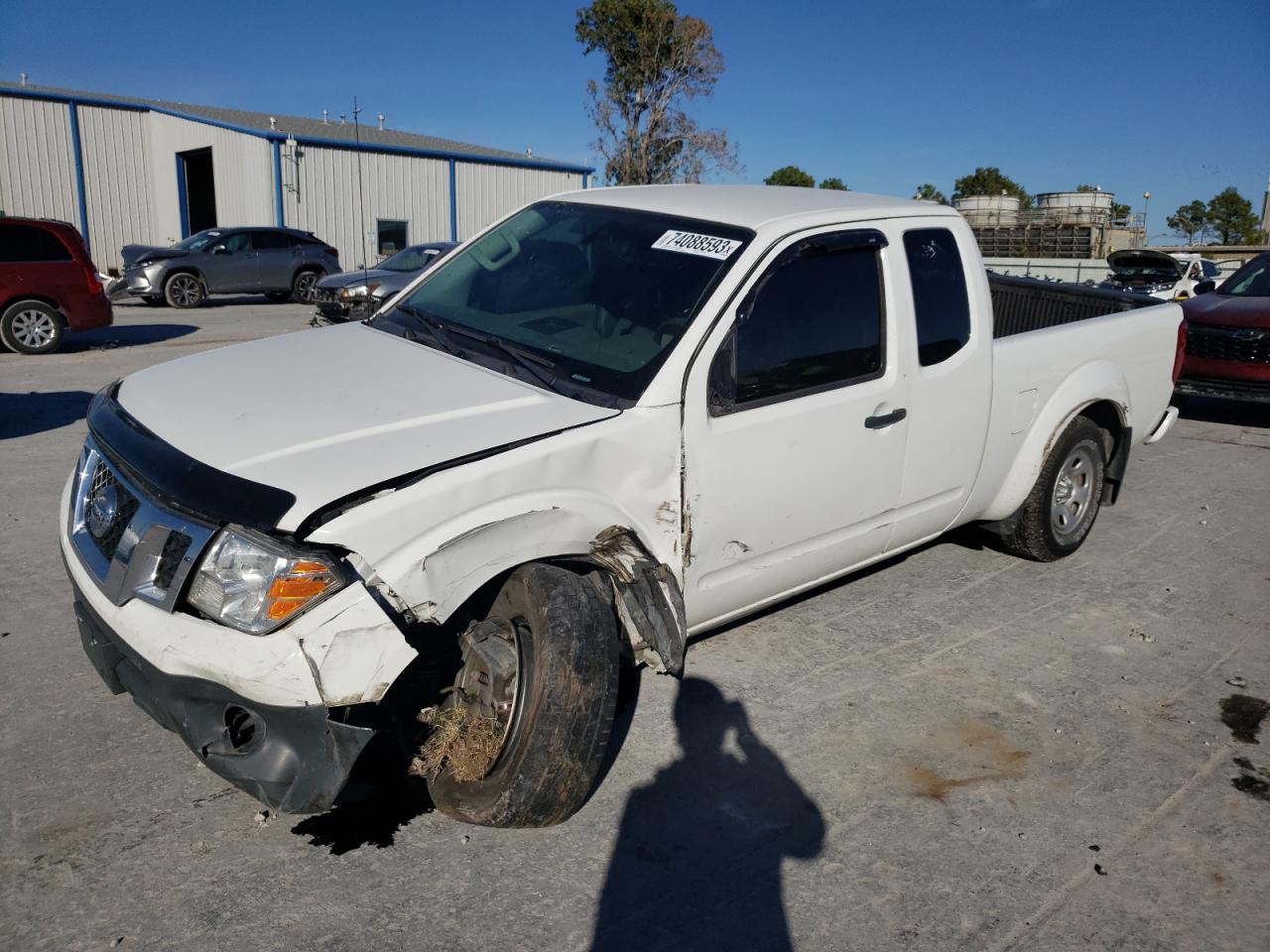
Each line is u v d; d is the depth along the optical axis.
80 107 30.72
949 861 3.07
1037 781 3.51
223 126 29.91
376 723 2.87
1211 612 5.04
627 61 38.16
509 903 2.79
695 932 2.72
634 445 3.16
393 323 4.12
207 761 2.71
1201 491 7.28
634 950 2.64
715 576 3.58
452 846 3.03
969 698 4.06
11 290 12.77
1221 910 2.90
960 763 3.60
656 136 39.12
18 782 3.22
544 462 2.94
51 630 4.30
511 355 3.55
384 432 2.92
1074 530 5.48
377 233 32.09
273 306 21.94
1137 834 3.23
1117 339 5.41
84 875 2.82
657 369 3.29
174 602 2.64
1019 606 5.01
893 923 2.79
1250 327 9.31
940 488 4.43
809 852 3.08
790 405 3.62
